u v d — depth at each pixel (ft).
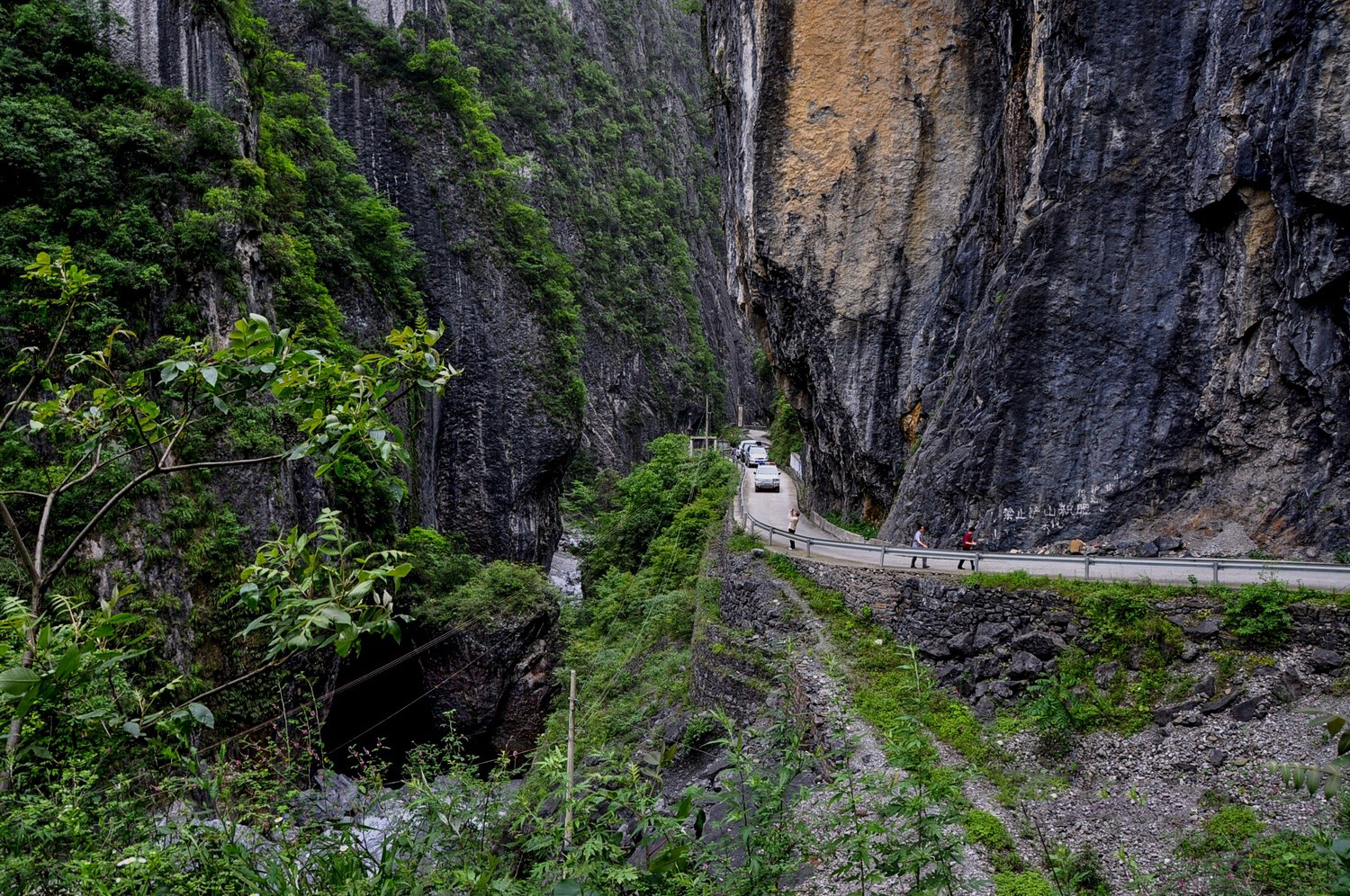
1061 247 51.44
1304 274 43.19
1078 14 50.93
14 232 72.43
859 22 67.41
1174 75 48.75
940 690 40.60
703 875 17.60
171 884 14.85
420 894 15.38
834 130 68.80
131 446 15.12
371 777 24.93
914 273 67.56
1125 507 49.44
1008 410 52.31
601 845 14.89
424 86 168.35
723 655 54.80
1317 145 41.45
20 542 12.90
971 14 65.00
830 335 70.59
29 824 14.85
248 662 73.36
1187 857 28.99
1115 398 50.08
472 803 21.12
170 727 15.17
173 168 85.87
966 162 66.03
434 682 115.75
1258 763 32.04
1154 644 37.73
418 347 14.82
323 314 103.35
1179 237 48.85
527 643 121.39
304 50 162.20
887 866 17.24
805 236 70.38
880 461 69.46
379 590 15.70
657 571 90.43
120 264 75.77
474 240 164.25
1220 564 39.55
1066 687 37.42
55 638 12.26
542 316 172.24
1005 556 44.93
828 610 49.78
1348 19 40.57
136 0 89.81
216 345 83.25
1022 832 31.40
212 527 75.66
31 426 14.23
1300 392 44.68
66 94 82.74
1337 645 35.14
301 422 14.40
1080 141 50.98
